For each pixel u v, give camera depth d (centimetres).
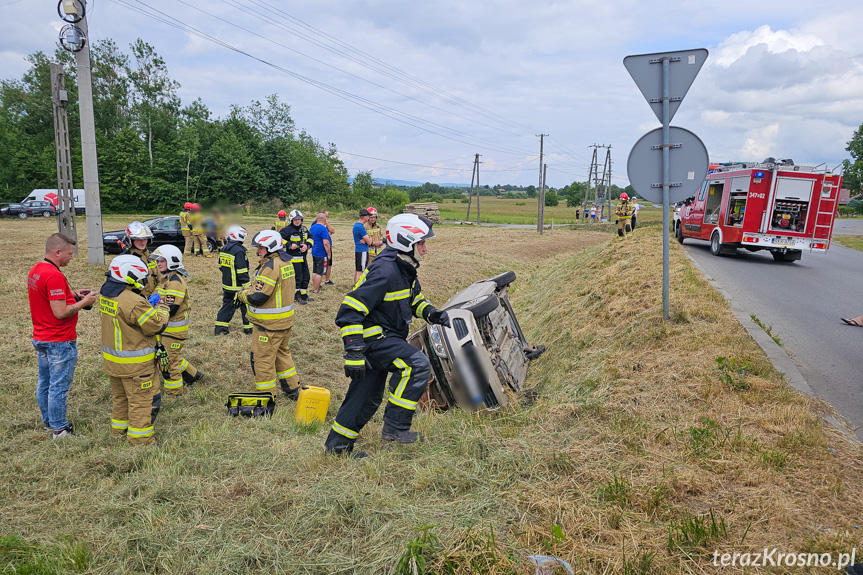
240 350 760
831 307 818
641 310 645
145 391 462
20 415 519
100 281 1178
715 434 346
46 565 285
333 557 277
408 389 402
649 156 562
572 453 346
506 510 294
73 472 409
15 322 828
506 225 5038
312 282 1242
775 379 427
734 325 559
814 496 282
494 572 243
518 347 714
